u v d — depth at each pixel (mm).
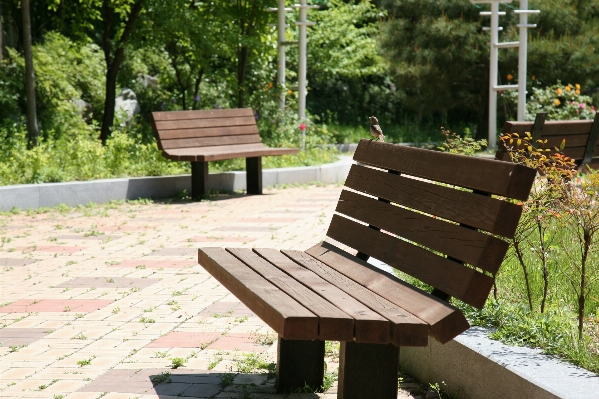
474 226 3559
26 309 5906
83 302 6113
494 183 3482
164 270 7293
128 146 13875
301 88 18156
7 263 7652
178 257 7875
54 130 16391
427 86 24219
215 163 14609
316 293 3631
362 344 3609
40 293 6426
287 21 21000
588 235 4180
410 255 3947
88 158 12820
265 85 19219
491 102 19328
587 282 4699
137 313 5770
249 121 13633
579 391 3092
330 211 11047
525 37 18422
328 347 4902
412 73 23812
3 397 3996
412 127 30125
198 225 9891
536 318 4094
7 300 6195
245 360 4602
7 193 10867
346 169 16109
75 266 7496
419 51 23750
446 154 3912
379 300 3549
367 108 31219
